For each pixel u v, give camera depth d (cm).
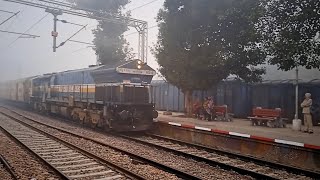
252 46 1888
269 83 2231
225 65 1972
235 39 1941
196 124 1725
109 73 1783
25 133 1652
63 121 2411
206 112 2041
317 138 1245
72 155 1128
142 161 1061
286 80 2195
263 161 1085
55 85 2722
